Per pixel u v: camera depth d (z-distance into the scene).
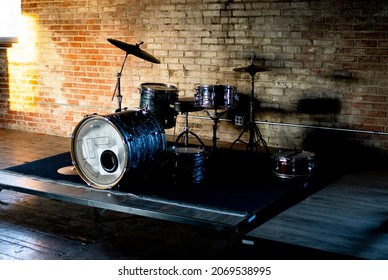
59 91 7.34
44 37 7.28
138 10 6.54
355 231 3.56
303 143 5.86
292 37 5.70
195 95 5.17
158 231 3.78
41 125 7.58
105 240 3.62
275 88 5.91
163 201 3.84
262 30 5.85
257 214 3.64
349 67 5.46
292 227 3.62
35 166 4.83
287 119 5.91
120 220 4.01
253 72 5.34
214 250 3.45
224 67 6.16
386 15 5.18
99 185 4.12
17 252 3.41
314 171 4.98
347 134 5.61
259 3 5.80
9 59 7.64
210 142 6.30
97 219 3.99
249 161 5.16
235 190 4.14
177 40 6.38
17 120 7.78
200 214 3.57
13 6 7.46
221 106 5.08
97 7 6.79
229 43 6.07
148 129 4.23
